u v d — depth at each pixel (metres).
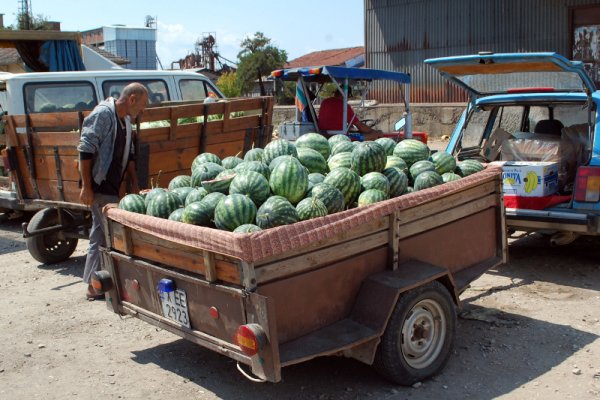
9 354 5.09
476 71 6.66
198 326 4.00
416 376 4.27
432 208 4.59
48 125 6.93
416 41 20.14
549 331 5.15
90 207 6.01
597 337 5.01
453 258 4.89
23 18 40.44
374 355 4.00
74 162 6.69
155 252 4.22
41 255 7.59
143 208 4.61
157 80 10.02
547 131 7.36
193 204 4.17
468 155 7.52
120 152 5.87
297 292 3.75
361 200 4.43
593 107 6.35
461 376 4.43
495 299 5.93
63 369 4.81
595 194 6.06
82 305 6.24
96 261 6.10
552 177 6.48
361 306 4.07
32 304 6.30
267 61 39.25
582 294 5.97
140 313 4.51
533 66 6.22
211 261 3.73
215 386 4.45
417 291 4.17
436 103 19.77
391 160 5.08
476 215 5.09
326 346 3.72
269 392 4.30
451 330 4.49
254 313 3.50
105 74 9.39
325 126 12.32
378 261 4.25
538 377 4.38
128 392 4.41
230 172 4.60
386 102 21.12
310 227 3.68
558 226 6.21
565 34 17.08
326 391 4.27
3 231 9.88
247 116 7.95
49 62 13.00
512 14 17.94
